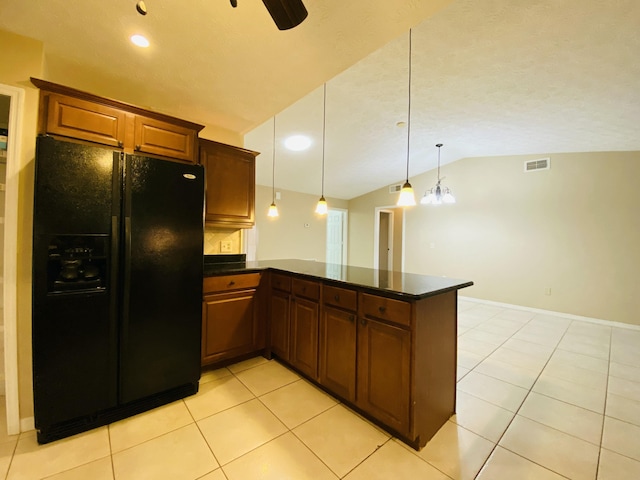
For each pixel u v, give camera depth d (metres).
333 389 2.02
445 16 1.86
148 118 2.05
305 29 1.57
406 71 2.57
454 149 4.85
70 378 1.64
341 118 3.56
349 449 1.57
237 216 2.93
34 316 1.55
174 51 1.77
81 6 1.42
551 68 2.29
